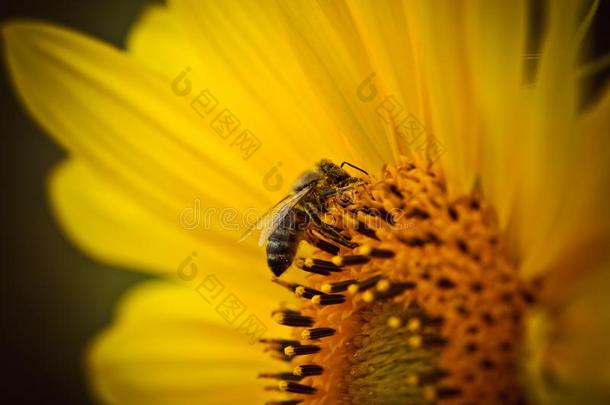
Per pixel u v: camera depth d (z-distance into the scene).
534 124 0.13
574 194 0.13
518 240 0.14
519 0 0.14
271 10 0.15
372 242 0.15
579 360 0.13
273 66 0.15
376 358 0.14
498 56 0.14
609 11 0.14
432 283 0.14
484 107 0.14
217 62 0.15
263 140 0.15
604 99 0.13
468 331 0.14
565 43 0.13
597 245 0.13
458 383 0.14
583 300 0.13
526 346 0.14
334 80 0.15
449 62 0.14
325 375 0.15
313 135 0.15
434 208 0.14
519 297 0.14
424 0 0.14
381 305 0.14
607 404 0.13
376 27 0.15
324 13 0.15
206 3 0.15
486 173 0.14
